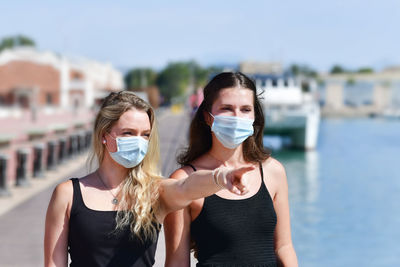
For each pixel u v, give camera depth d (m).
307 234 10.75
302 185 17.94
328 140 40.38
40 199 9.93
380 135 47.56
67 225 2.38
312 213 12.99
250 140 2.76
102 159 2.47
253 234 2.53
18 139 14.66
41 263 5.74
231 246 2.50
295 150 30.81
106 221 2.35
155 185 2.47
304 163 24.98
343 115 110.06
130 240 2.36
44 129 15.85
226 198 2.55
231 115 2.57
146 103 2.47
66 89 62.22
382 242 10.11
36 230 7.38
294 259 2.72
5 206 9.20
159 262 4.59
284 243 2.75
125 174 2.48
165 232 2.66
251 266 2.49
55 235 2.37
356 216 12.62
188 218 2.59
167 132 26.25
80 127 23.19
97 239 2.34
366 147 34.22
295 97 30.64
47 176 13.38
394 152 30.92
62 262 2.36
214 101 2.62
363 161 26.05
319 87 125.94
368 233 10.86
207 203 2.52
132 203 2.40
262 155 2.78
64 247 2.38
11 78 59.19
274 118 28.61
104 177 2.46
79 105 64.12
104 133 2.45
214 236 2.51
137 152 2.39
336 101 124.81
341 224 11.70
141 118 2.42
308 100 31.80
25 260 5.87
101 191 2.42
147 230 2.40
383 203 14.46
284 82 30.70
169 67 130.88
